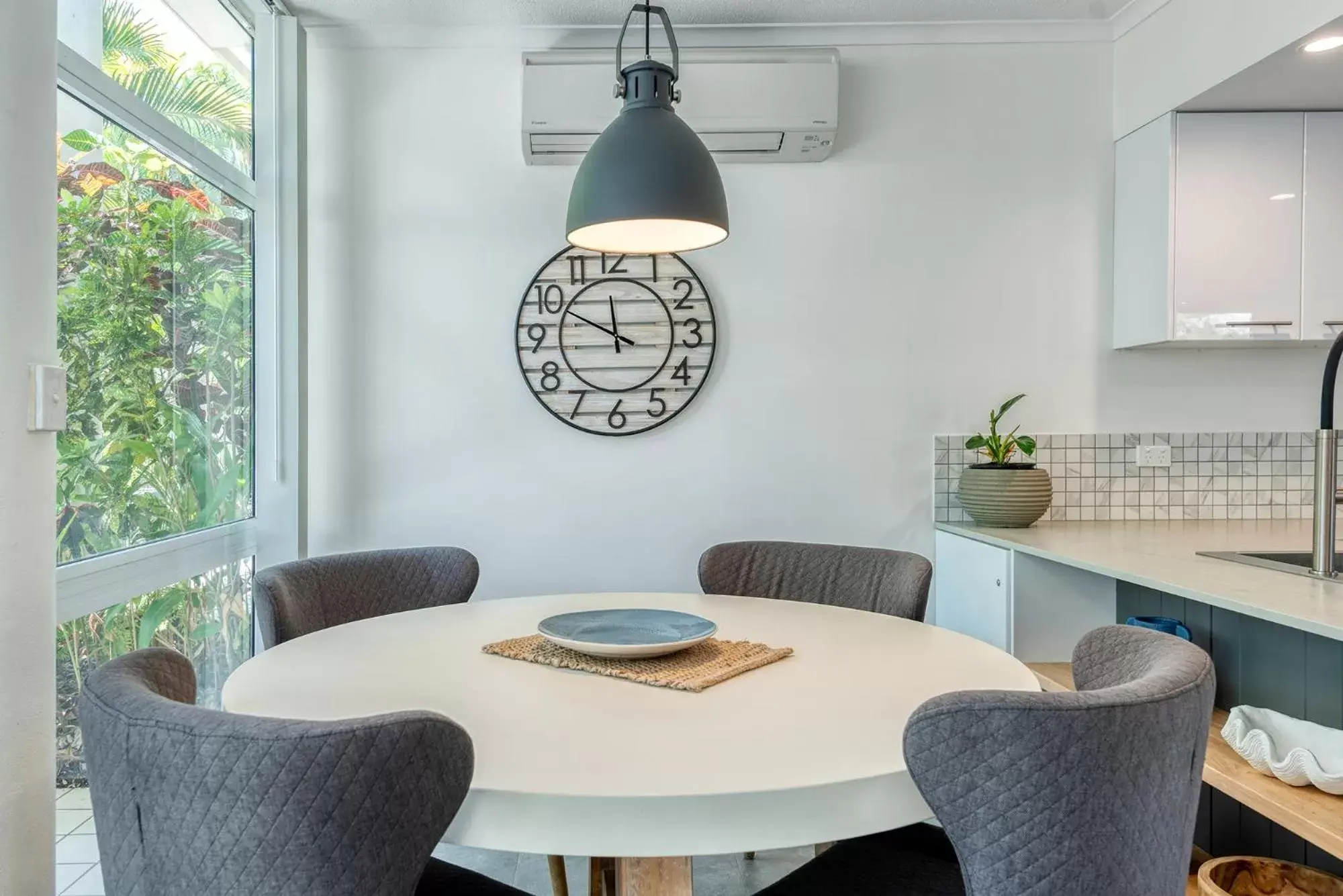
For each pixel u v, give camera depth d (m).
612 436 2.87
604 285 2.86
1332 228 2.57
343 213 2.84
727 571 2.24
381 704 1.18
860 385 2.89
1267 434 2.92
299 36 2.70
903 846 1.30
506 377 2.86
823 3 2.68
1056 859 0.84
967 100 2.89
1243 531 2.60
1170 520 2.91
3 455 1.20
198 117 2.33
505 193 2.86
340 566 2.06
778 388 2.88
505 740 1.03
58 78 1.65
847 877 1.21
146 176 2.03
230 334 2.52
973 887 0.87
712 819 0.88
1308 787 1.46
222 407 2.47
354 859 0.78
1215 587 1.66
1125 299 2.83
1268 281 2.57
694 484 2.87
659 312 2.86
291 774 0.76
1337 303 2.57
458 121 2.85
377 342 2.84
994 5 2.71
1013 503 2.63
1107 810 0.84
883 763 0.96
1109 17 2.80
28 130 1.25
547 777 0.92
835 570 2.16
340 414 2.83
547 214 2.86
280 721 0.79
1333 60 2.23
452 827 0.90
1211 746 1.69
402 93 2.85
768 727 1.09
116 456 1.91
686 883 1.04
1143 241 2.72
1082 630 2.35
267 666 1.38
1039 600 2.35
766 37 2.84
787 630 1.65
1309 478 2.91
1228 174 2.58
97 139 1.82
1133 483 2.91
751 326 2.88
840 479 2.89
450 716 1.12
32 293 1.26
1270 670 1.82
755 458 2.88
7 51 1.21
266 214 2.68
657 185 1.55
